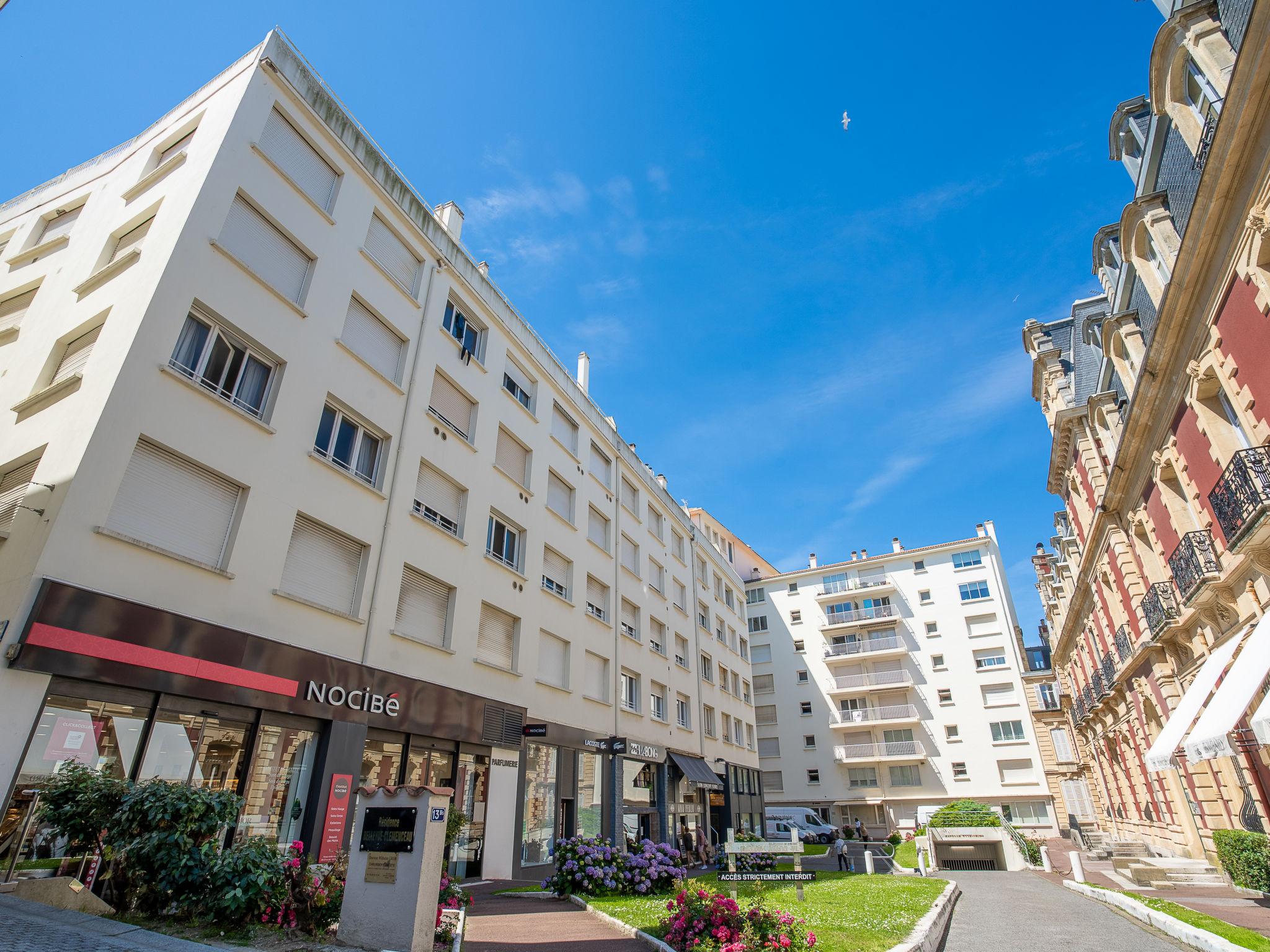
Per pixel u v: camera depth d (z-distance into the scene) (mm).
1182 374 12438
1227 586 12023
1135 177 14586
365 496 13641
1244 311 9945
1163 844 19859
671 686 27438
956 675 43969
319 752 11625
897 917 9602
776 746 47250
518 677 17531
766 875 11789
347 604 13000
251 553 11062
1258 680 9297
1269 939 7586
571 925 9359
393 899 6082
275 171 12961
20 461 10328
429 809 6371
